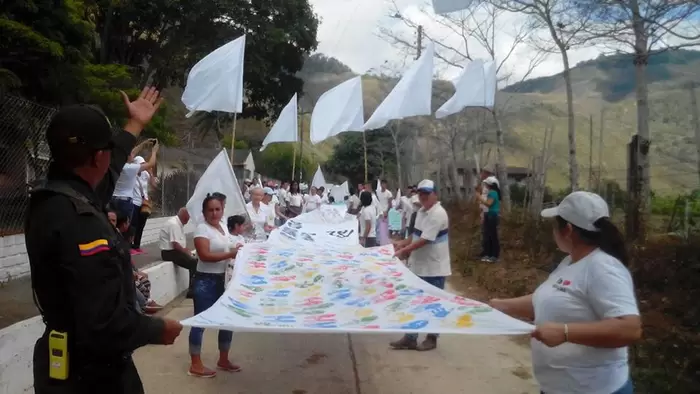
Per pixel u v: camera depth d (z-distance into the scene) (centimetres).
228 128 3434
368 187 1320
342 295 490
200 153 2608
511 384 580
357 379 588
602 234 302
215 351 670
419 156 3488
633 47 1126
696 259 850
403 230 1659
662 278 838
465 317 378
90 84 1073
